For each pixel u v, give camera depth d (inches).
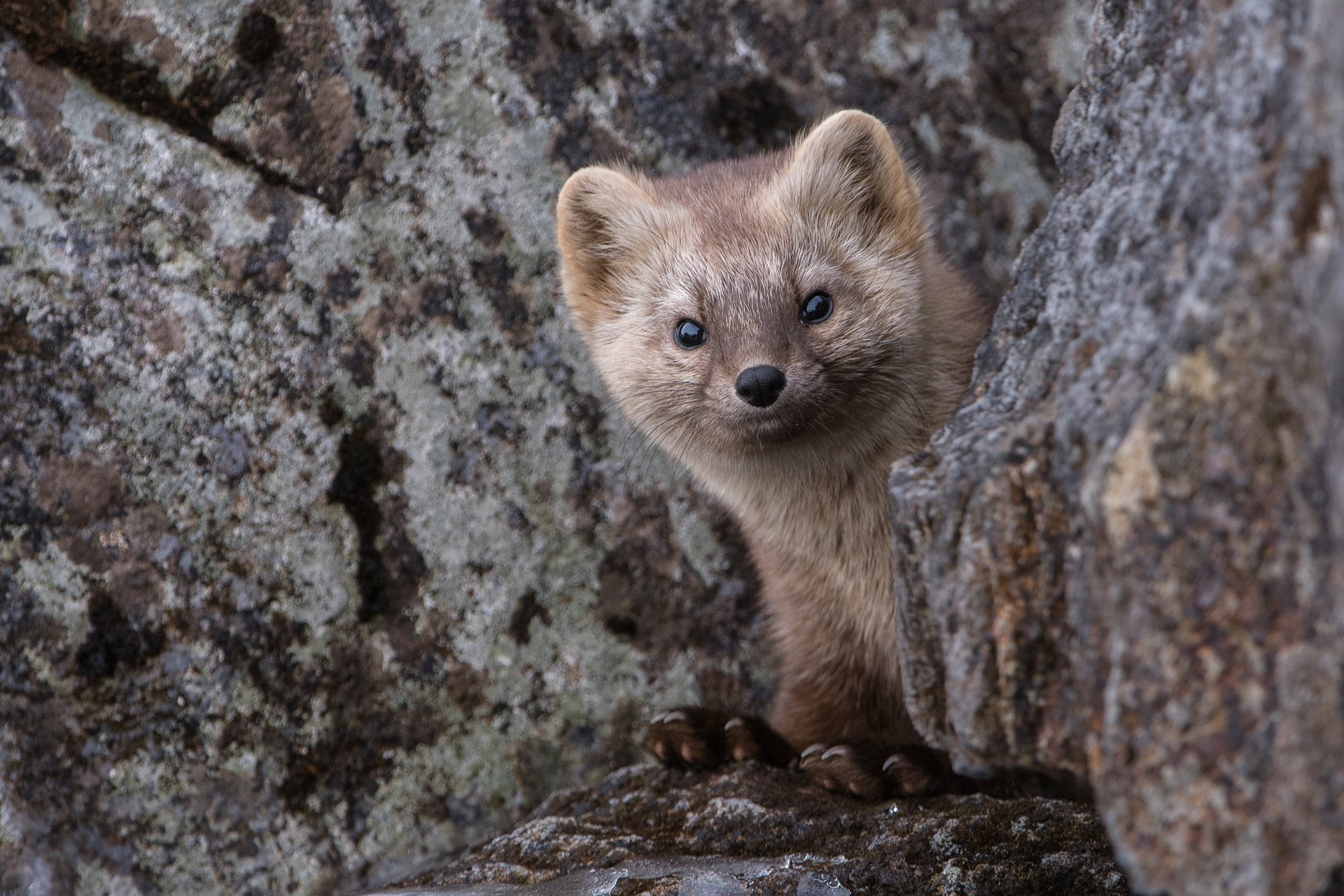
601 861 311.6
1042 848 277.4
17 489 362.0
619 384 370.3
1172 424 171.6
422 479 394.3
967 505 208.1
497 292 400.8
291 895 378.0
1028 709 202.1
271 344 378.6
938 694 231.3
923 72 438.9
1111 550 177.3
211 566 374.6
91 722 367.2
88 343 365.1
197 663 373.1
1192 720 168.1
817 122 431.2
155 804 370.6
